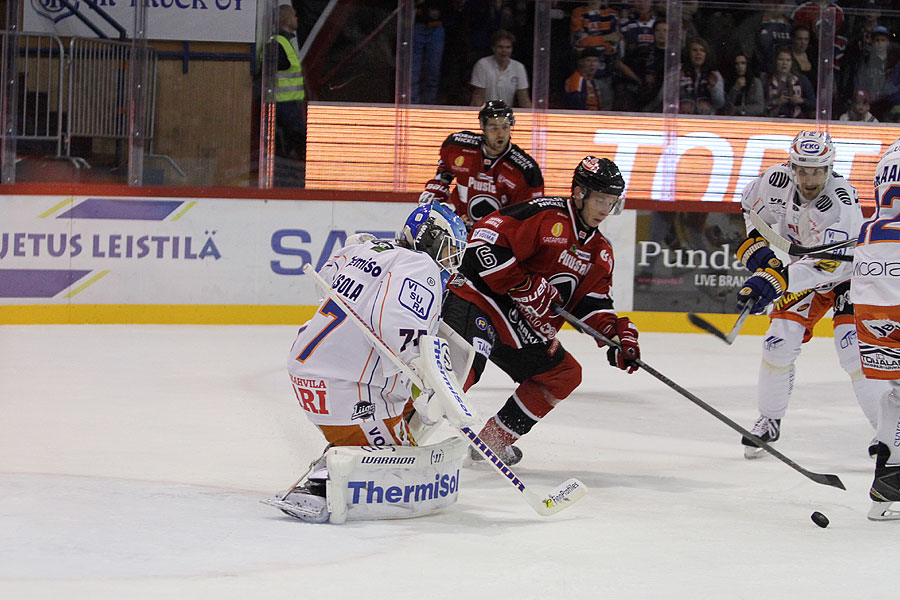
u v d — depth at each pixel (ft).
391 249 30.83
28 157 91.20
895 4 106.11
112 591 24.48
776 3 103.19
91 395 55.93
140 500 33.88
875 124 103.65
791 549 30.14
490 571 26.84
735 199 103.50
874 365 34.78
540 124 101.60
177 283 86.94
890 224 34.55
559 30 101.76
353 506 31.35
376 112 98.73
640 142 102.78
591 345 83.71
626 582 26.30
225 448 43.55
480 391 62.85
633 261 90.63
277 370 66.18
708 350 81.66
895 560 29.12
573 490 32.99
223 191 87.04
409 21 97.96
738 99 102.68
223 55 95.61
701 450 46.91
